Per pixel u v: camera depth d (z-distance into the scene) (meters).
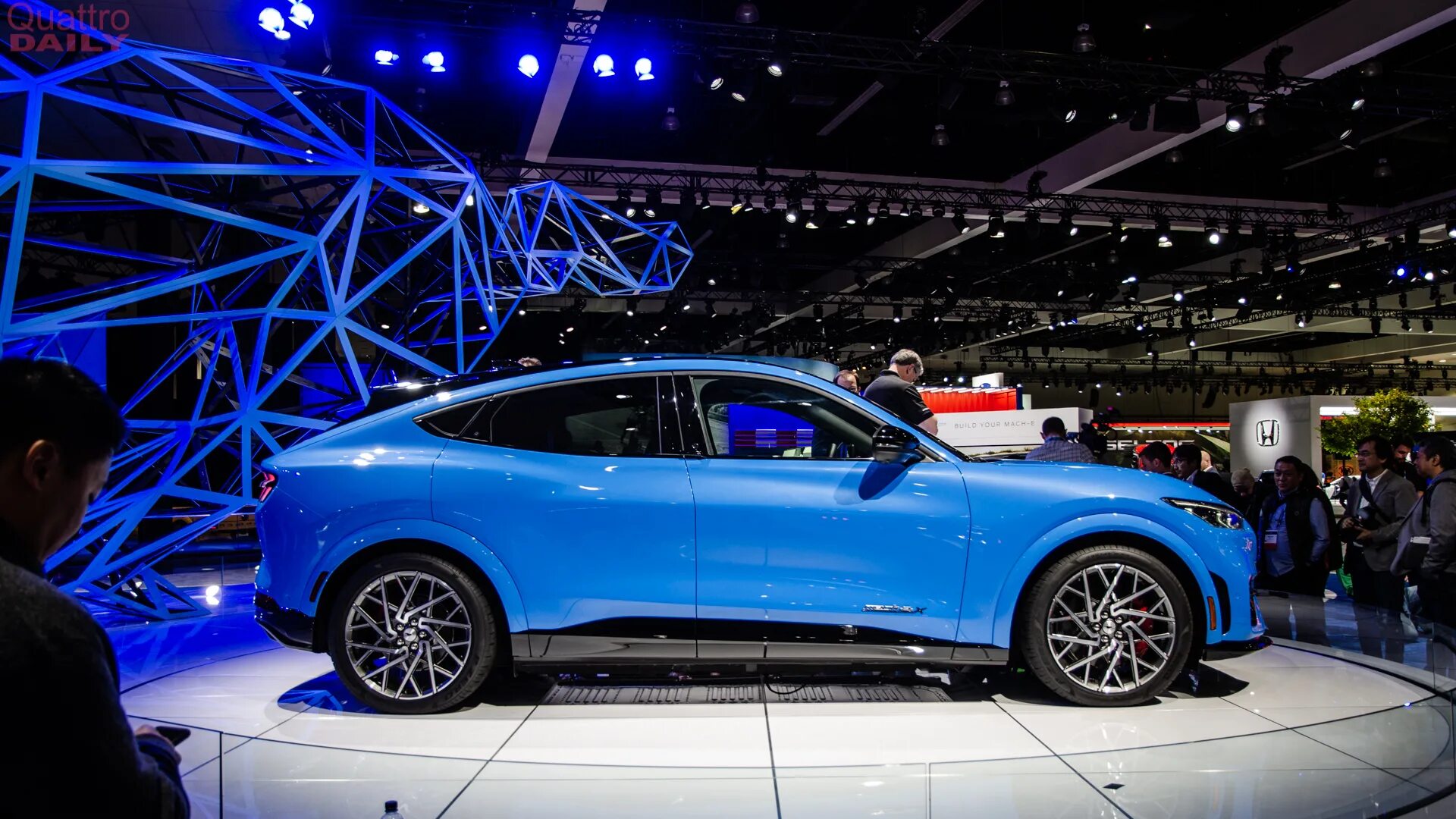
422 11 8.63
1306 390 34.16
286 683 3.90
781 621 3.34
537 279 13.16
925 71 9.56
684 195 13.36
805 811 1.96
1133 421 33.31
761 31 9.17
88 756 0.90
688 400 3.57
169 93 5.93
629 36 9.06
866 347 31.89
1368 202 15.74
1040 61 9.66
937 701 3.52
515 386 3.62
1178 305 21.08
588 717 3.34
